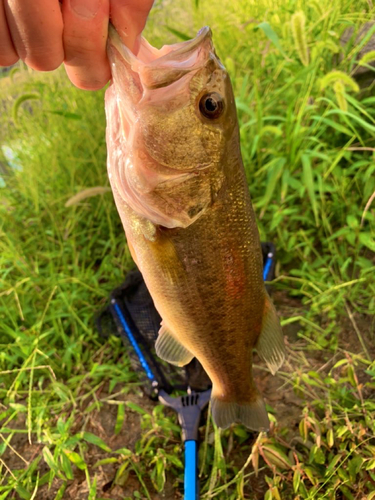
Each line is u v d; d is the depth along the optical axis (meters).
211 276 0.25
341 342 0.43
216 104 0.23
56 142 0.67
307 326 0.44
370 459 0.30
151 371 0.41
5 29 0.18
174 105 0.22
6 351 0.49
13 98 0.72
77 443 0.38
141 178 0.23
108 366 0.43
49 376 0.44
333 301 0.45
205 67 0.22
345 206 0.52
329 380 0.36
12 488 0.36
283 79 0.60
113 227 0.62
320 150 0.57
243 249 0.26
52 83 0.69
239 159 0.25
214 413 0.31
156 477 0.35
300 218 0.51
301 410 0.38
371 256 0.49
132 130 0.22
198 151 0.23
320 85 0.47
